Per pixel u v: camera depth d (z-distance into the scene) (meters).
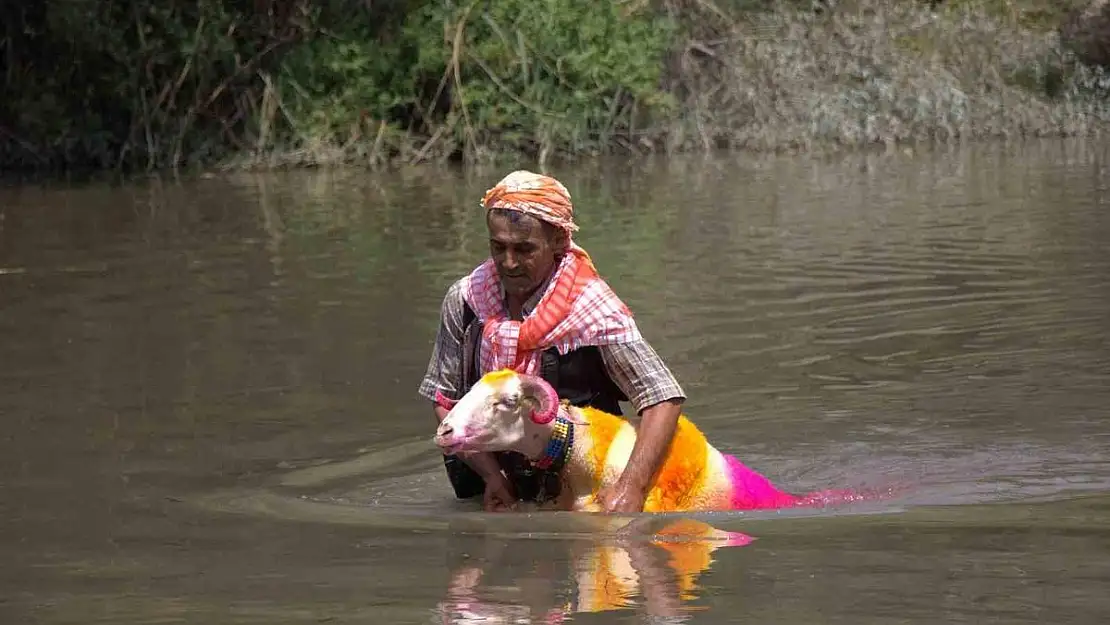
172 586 7.42
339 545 8.20
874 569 7.48
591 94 34.47
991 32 40.75
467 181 29.22
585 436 9.01
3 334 14.38
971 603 6.88
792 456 10.56
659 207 24.36
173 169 31.48
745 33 38.50
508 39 34.25
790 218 22.75
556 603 6.93
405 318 14.98
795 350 13.81
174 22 31.92
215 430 11.10
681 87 37.12
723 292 16.58
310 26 33.72
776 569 7.49
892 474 10.09
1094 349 13.68
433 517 8.86
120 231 21.50
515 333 9.11
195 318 15.08
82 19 30.81
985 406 11.84
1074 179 27.77
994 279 17.17
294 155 32.25
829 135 36.12
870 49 38.53
